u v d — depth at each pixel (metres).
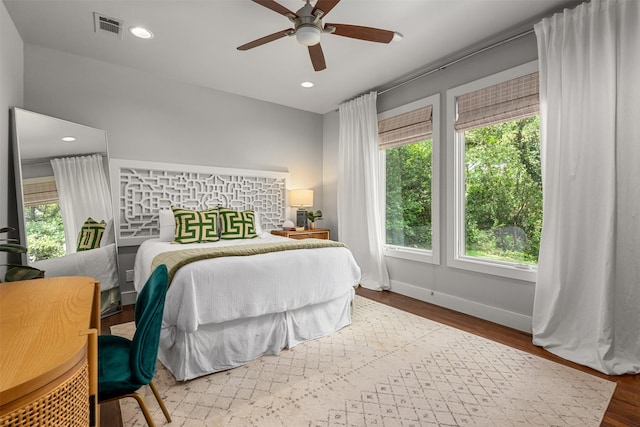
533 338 2.42
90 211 2.97
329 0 1.85
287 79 3.69
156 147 3.57
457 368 2.04
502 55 2.82
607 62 2.09
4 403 0.54
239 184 4.16
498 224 2.96
